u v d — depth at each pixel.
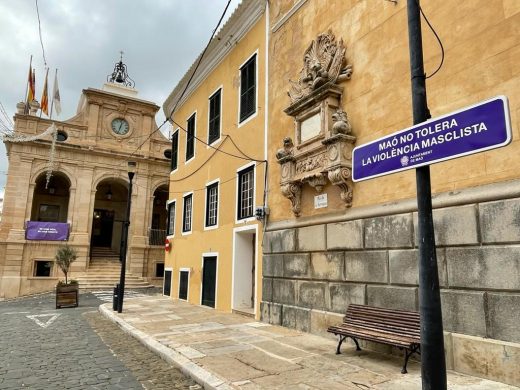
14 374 5.89
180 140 18.12
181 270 16.33
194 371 5.54
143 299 16.31
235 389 4.75
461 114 2.82
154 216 33.97
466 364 5.12
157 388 5.17
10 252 24.00
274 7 10.98
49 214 29.05
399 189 6.51
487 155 5.24
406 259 6.21
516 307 4.71
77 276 25.23
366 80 7.42
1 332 9.77
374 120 7.16
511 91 5.09
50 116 27.64
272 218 9.93
